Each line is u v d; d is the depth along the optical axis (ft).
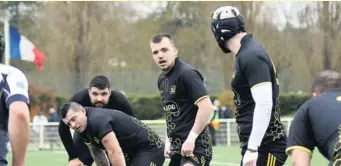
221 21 47.65
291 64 329.93
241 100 47.93
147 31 362.12
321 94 38.78
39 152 168.45
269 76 45.98
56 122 193.47
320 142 37.47
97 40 346.54
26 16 363.56
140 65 355.36
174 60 56.18
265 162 46.83
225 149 171.94
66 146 64.85
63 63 342.44
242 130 48.01
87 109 57.72
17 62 331.16
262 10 332.80
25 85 38.60
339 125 37.04
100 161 60.75
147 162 59.11
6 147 38.19
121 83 280.51
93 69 344.49
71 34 344.90
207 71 316.19
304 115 38.19
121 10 352.28
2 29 364.79
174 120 56.54
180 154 56.54
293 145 38.09
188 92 55.47
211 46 344.28
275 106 46.93
